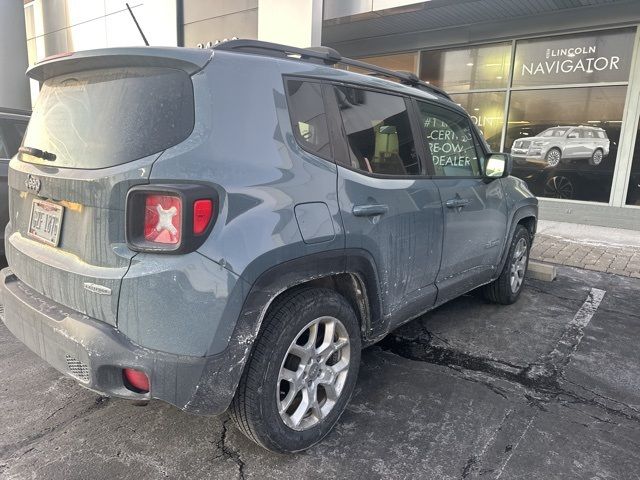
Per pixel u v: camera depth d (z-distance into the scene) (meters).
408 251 3.01
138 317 1.96
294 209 2.24
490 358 3.65
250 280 2.05
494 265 4.29
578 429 2.78
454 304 4.79
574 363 3.60
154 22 10.98
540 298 5.04
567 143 9.45
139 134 2.04
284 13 8.29
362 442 2.62
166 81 2.08
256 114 2.21
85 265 2.11
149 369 1.96
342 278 2.75
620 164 8.89
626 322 4.43
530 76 9.66
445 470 2.41
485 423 2.82
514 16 9.28
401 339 3.95
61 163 2.26
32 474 2.29
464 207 3.58
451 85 10.61
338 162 2.56
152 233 1.95
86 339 2.00
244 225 2.04
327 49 2.83
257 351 2.20
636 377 3.42
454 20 9.55
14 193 2.69
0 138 4.67
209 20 9.91
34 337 2.27
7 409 2.80
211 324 1.97
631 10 8.27
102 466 2.36
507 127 10.09
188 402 2.01
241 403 2.21
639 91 8.52
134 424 2.70
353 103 2.78
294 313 2.28
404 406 2.98
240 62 2.24
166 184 1.91
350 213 2.52
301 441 2.43
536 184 9.91
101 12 12.52
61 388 3.04
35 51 15.41
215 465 2.40
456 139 3.74
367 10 8.67
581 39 9.01
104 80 2.24
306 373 2.44
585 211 9.30
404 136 3.13
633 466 2.48
